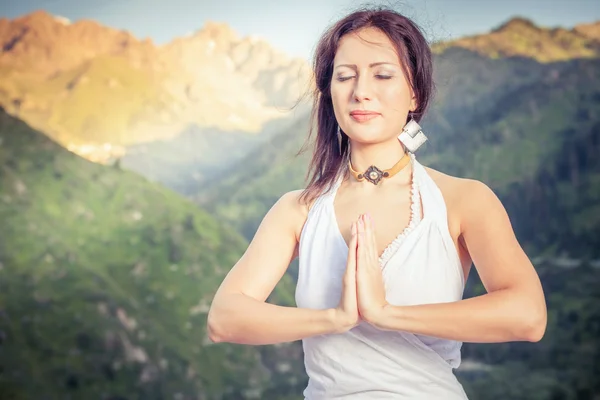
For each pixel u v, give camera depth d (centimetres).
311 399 164
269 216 174
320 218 165
